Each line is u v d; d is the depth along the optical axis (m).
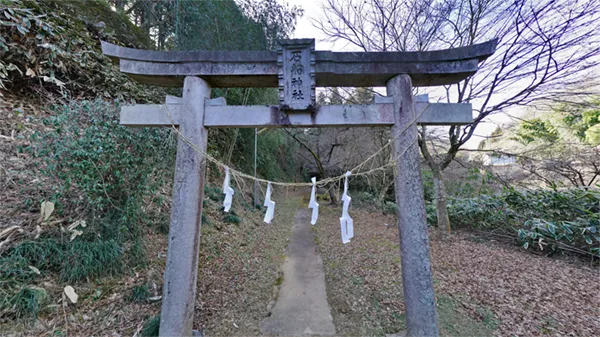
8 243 1.79
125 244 2.39
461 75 1.94
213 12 4.89
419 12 4.14
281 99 1.87
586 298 2.54
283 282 3.07
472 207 5.14
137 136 2.31
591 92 3.20
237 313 2.34
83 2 4.56
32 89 3.20
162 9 5.41
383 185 7.32
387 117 1.90
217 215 4.68
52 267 1.92
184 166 1.81
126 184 2.30
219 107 1.91
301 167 12.84
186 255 1.74
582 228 3.57
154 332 1.76
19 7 2.94
